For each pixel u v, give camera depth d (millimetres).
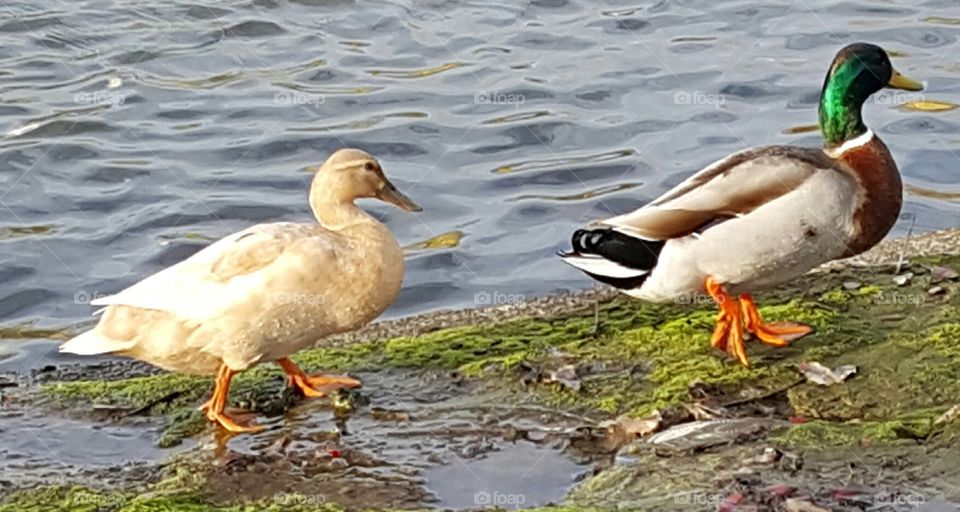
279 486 2568
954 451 2508
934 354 2783
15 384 2945
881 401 2682
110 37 4691
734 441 2580
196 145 4133
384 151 4098
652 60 4500
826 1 4895
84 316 3408
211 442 2695
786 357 2816
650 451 2576
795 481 2465
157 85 4438
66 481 2611
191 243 3719
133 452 2686
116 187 3949
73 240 3715
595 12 4855
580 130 4156
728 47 4562
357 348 2938
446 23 4789
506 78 4430
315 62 4551
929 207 3734
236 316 2697
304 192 3934
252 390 2828
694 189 2807
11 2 4914
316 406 2770
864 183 2850
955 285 3000
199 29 4754
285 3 4926
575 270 3529
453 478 2572
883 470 2479
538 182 3934
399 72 4488
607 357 2852
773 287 2877
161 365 2764
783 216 2775
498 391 2781
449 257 3596
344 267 2744
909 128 4094
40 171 4012
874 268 3096
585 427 2664
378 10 4879
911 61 4453
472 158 4051
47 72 4504
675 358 2834
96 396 2832
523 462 2600
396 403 2768
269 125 4223
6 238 3709
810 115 4195
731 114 4215
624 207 3818
